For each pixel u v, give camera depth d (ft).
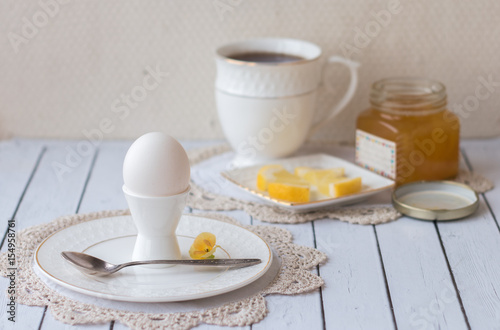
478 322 2.48
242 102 3.17
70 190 3.16
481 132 3.56
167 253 2.59
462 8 3.40
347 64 3.29
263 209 3.01
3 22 3.43
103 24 3.43
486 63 3.47
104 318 2.45
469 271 2.68
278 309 2.51
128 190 2.53
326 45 3.45
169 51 3.47
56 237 2.70
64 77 3.50
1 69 3.49
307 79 3.20
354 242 2.83
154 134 2.53
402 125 3.11
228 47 3.30
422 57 3.46
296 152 3.46
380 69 3.47
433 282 2.63
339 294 2.58
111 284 2.51
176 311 2.48
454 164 3.19
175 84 3.51
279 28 3.43
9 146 3.51
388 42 3.44
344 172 3.18
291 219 2.94
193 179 3.23
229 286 2.49
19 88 3.51
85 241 2.70
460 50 3.45
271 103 3.16
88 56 3.47
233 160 3.36
